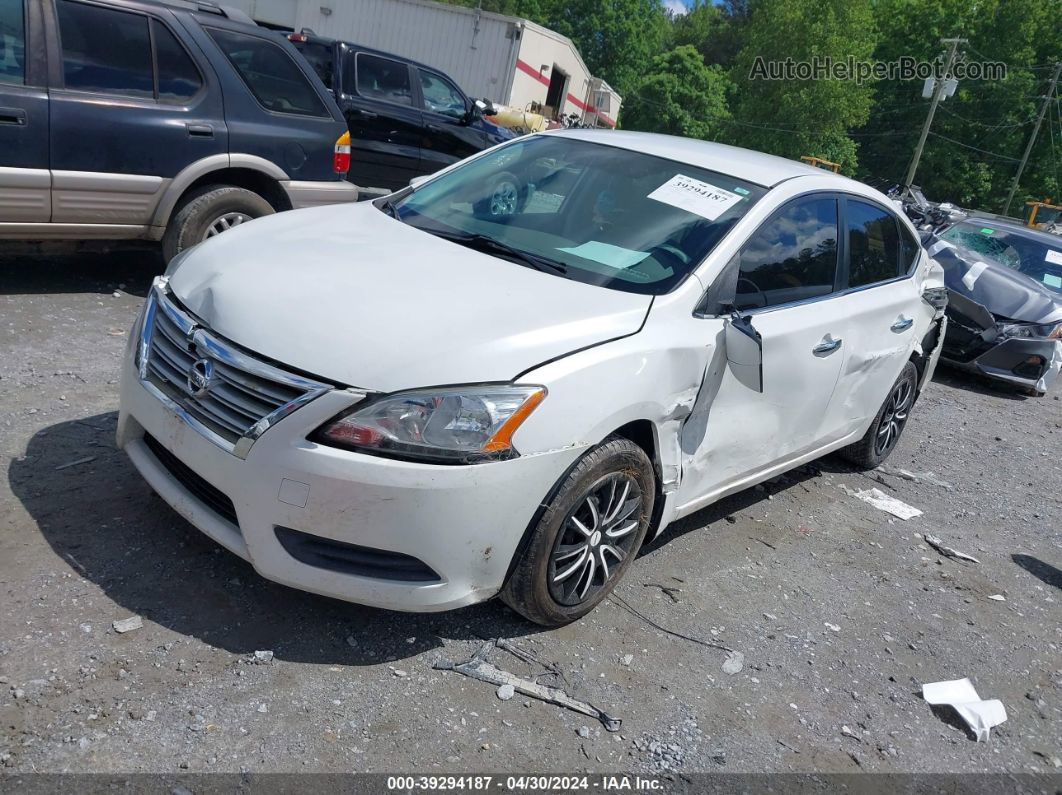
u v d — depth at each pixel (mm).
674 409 3447
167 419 3092
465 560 2932
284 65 6723
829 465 6086
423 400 2812
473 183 4387
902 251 5387
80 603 3012
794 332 4094
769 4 62031
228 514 3039
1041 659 4113
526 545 3088
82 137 5652
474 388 2867
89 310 6012
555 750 2834
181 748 2525
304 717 2732
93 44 5719
